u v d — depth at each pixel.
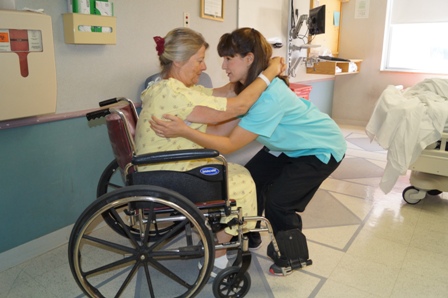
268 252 1.89
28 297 1.73
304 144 1.73
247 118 1.57
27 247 2.02
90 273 1.48
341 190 3.01
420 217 2.54
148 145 1.50
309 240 2.23
